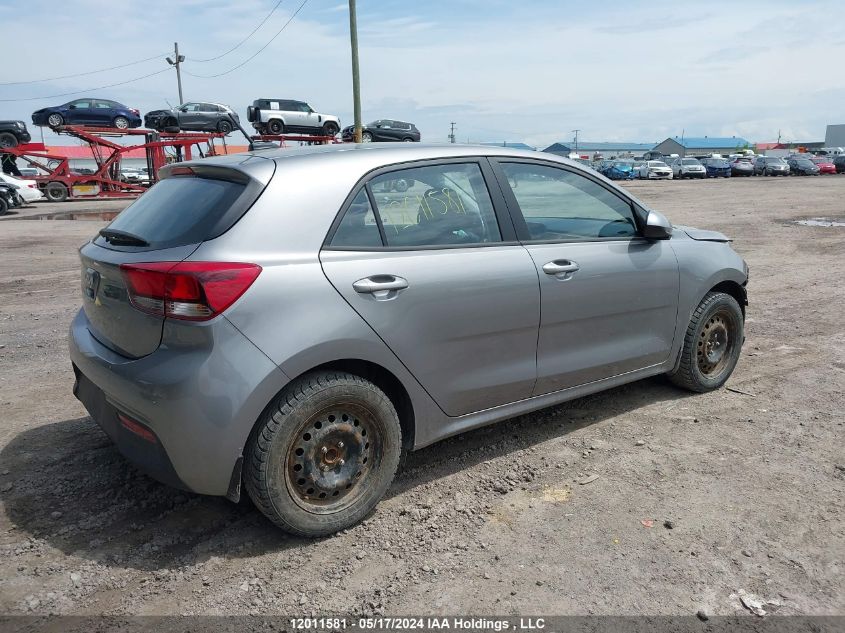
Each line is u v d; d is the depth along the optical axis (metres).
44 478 3.62
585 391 4.04
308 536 3.05
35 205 27.67
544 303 3.66
